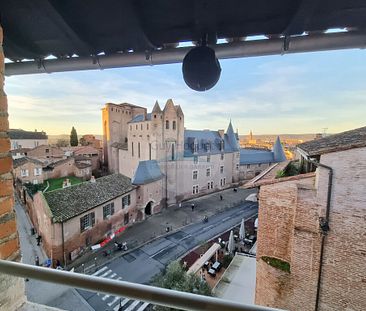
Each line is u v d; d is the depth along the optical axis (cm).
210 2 127
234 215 1766
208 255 895
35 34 156
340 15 132
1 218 118
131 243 1270
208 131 3061
